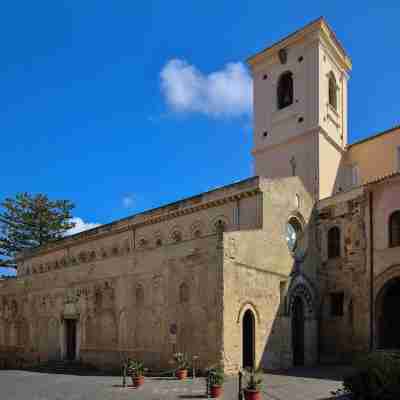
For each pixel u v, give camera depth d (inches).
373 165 1579.7
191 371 1085.8
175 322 1160.8
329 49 1660.9
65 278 1608.0
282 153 1626.5
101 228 1835.6
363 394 676.7
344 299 1315.2
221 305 1050.1
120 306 1352.1
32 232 2578.7
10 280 1931.6
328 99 1628.9
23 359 1749.5
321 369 1175.0
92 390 901.2
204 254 1122.0
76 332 1519.4
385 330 1251.8
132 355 1272.1
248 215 1274.6
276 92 1700.3
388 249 1227.9
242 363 1085.1
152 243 1598.2
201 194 1427.2
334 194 1519.4
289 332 1237.1
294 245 1338.6
